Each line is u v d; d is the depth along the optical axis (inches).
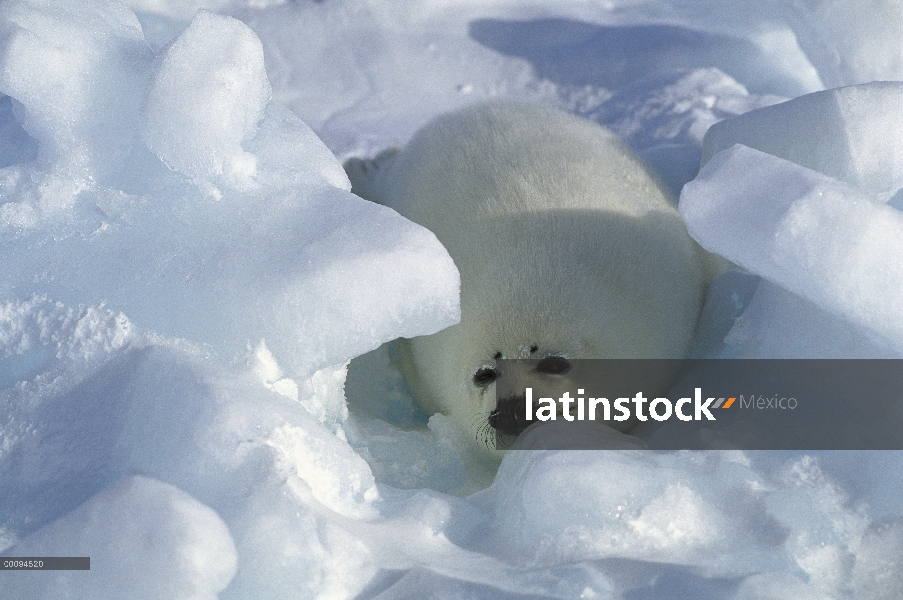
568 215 531.2
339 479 329.4
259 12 1010.1
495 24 997.8
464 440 492.1
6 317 360.2
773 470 346.9
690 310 534.0
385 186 679.7
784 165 356.5
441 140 643.5
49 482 319.9
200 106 366.3
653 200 585.6
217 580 267.4
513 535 329.1
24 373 356.5
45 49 379.2
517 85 906.7
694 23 964.0
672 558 300.7
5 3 391.2
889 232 329.4
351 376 539.5
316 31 981.8
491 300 500.4
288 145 423.8
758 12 931.3
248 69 377.7
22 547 275.0
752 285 524.7
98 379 343.9
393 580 291.1
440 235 557.0
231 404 311.3
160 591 261.6
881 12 605.6
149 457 311.9
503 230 527.2
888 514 319.3
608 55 936.3
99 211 388.5
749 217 352.2
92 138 394.3
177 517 268.4
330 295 348.2
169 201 386.3
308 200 383.6
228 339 351.3
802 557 301.1
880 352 357.1
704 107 808.9
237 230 374.0
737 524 318.0
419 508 339.6
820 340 386.9
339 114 858.1
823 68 662.5
